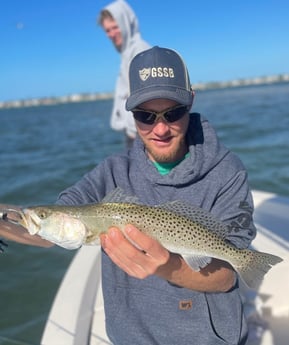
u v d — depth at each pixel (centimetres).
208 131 89
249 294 131
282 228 149
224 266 80
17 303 194
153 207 76
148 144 86
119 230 70
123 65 186
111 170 92
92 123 1341
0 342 141
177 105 81
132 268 71
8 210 79
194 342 84
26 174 483
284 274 128
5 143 865
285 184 369
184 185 86
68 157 603
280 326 122
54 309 113
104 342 105
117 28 182
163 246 75
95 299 122
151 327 85
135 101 81
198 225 77
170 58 82
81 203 86
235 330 83
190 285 77
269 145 549
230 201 84
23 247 251
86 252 145
